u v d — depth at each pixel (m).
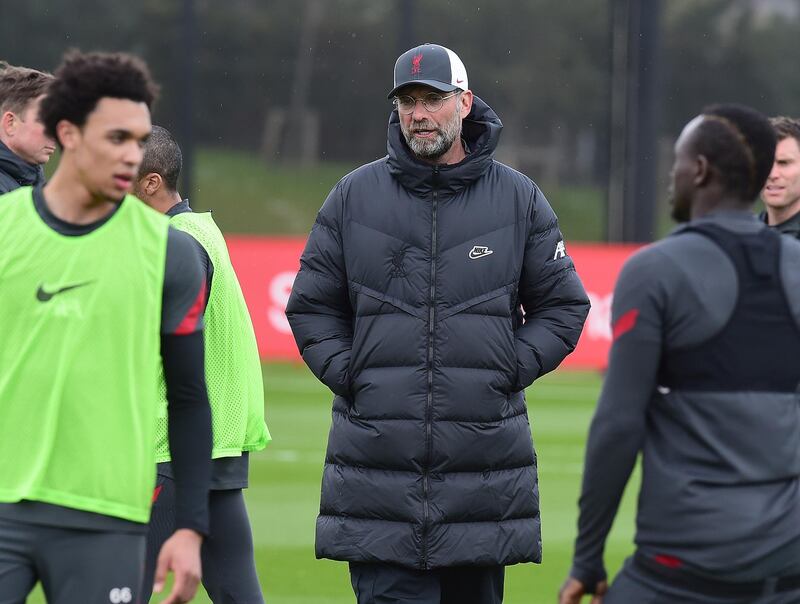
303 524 30.23
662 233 68.81
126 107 12.35
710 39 69.81
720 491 11.95
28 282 12.48
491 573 17.52
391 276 16.89
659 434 12.29
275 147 66.81
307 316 17.58
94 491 12.45
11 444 12.50
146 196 18.12
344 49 67.06
